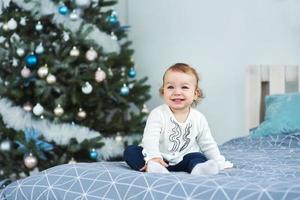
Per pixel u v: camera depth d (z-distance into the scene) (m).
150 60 3.89
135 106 3.75
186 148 1.79
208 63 3.52
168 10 3.75
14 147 3.01
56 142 3.01
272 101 2.79
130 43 3.59
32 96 3.09
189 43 3.63
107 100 3.37
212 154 1.79
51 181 1.50
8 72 3.08
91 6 3.32
